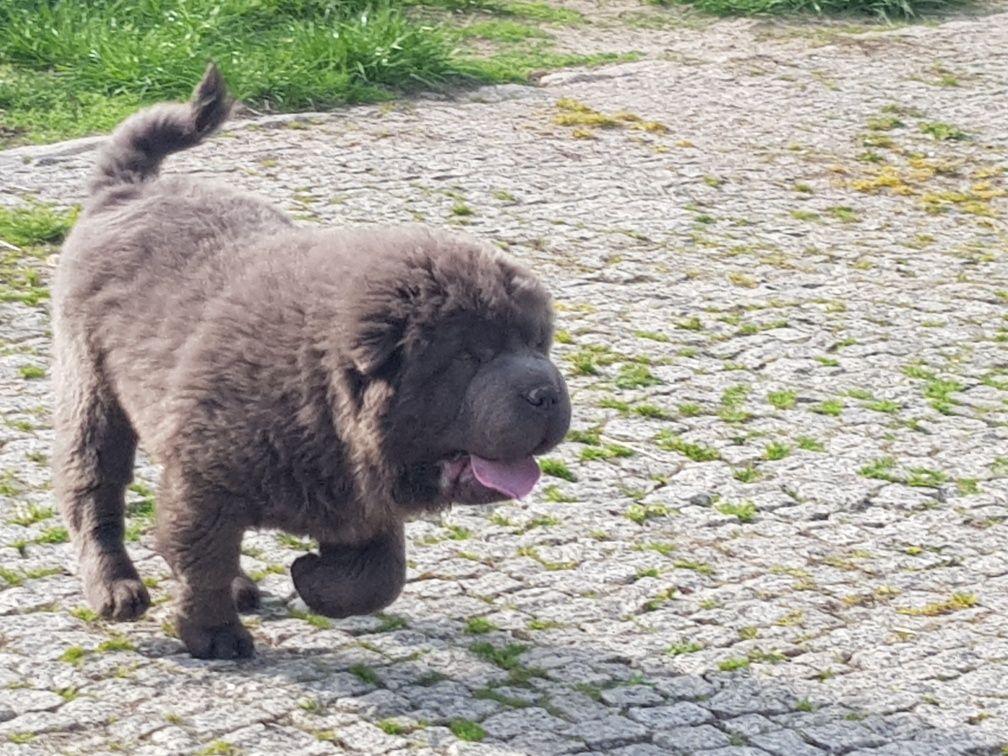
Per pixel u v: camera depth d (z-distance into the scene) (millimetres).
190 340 2441
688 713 2506
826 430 3354
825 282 4012
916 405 3467
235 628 2574
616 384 3475
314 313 2367
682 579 2852
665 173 4625
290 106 4961
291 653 2598
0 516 2910
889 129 5125
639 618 2738
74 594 2715
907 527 3039
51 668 2521
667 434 3303
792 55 5910
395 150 4629
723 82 5531
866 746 2459
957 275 4098
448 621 2701
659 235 4199
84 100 4875
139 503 2965
